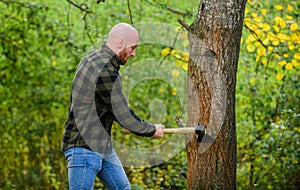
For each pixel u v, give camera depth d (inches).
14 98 461.7
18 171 474.9
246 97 369.7
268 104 361.1
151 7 409.1
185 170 377.4
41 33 441.7
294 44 322.0
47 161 451.8
